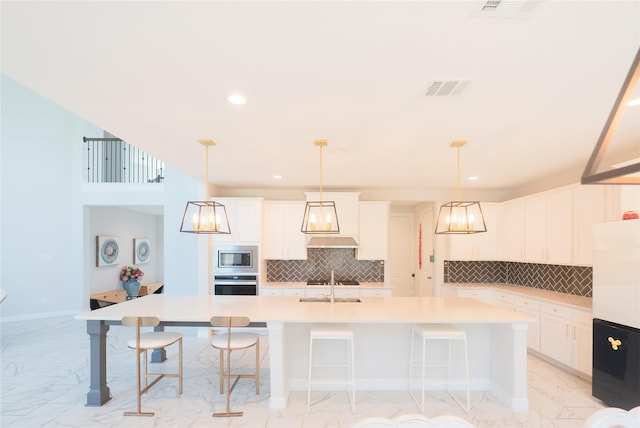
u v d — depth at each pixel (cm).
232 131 293
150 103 233
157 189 699
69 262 694
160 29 151
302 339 352
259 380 375
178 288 650
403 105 237
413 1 134
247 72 191
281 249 578
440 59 178
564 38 158
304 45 165
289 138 313
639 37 156
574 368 379
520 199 525
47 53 170
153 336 334
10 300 644
